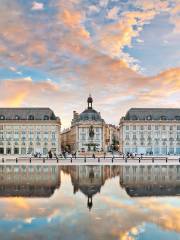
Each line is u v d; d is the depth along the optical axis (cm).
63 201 2155
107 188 2733
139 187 2789
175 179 3362
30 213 1817
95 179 3378
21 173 4041
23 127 14600
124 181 3197
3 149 14462
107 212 1847
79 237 1416
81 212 1845
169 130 14888
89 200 2192
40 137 14600
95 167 5153
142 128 14850
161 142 14812
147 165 5706
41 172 4188
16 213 1817
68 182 3122
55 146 14600
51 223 1622
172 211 1872
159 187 2780
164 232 1491
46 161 7019
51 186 2850
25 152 14538
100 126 16400
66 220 1677
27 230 1509
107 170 4538
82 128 16425
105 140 17938
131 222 1645
